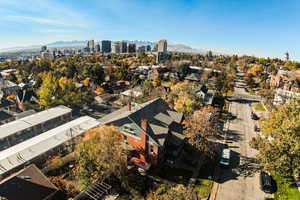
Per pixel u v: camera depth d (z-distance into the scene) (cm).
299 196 2322
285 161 2184
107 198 2341
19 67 11312
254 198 2386
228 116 5234
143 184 2577
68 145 3409
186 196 1936
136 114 3256
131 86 8194
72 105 5672
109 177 2603
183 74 10000
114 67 10894
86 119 4262
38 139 3425
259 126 4569
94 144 2616
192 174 2811
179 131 3353
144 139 2855
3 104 5588
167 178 2706
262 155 2473
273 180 2672
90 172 2470
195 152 3347
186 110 4512
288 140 2208
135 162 2945
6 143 3725
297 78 7212
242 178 2756
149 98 5894
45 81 5397
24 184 2098
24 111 5250
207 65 13812
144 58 16025
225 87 7456
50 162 2928
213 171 2905
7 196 1925
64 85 5834
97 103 6238
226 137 4019
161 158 3006
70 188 2367
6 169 2661
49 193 2128
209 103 5753
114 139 2747
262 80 9306
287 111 2842
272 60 15700
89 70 8250
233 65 13238
